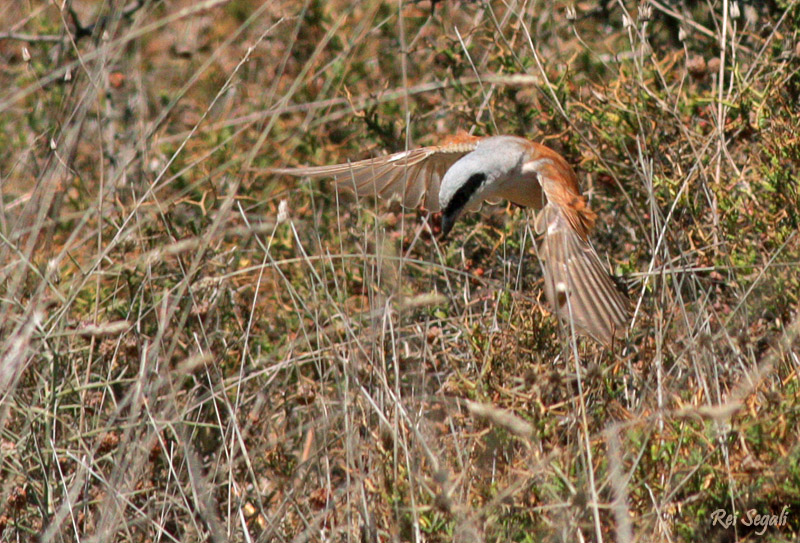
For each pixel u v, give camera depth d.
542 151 9.89
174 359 9.91
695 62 10.88
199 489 8.02
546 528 7.02
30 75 13.62
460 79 11.73
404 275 10.63
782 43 10.66
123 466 7.94
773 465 7.13
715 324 8.86
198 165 12.23
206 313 9.76
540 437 7.43
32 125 13.28
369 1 13.89
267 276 11.07
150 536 8.20
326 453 7.99
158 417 8.36
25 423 8.84
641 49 10.12
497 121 11.72
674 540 7.32
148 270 9.16
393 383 8.53
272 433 9.12
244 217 8.92
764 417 7.29
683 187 9.22
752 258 9.38
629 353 8.62
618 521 6.66
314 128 12.88
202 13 14.33
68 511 7.71
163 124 13.20
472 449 7.79
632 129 10.41
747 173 10.34
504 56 11.51
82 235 11.37
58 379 9.23
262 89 13.69
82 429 8.94
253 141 12.93
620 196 10.74
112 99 13.21
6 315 8.77
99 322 9.69
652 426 6.93
